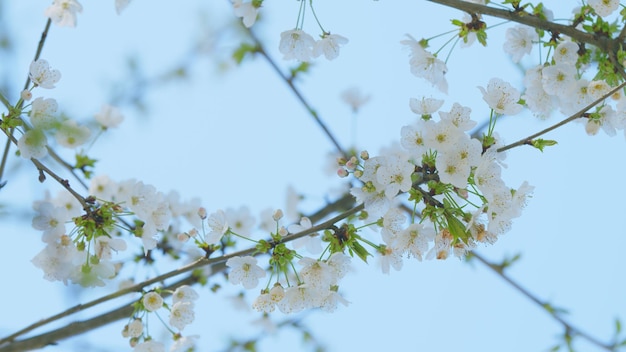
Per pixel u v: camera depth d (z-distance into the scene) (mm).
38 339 1472
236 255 1404
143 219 1440
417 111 1407
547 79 1463
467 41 1458
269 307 1395
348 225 1395
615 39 1430
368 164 1382
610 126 1466
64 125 1386
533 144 1384
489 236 1376
